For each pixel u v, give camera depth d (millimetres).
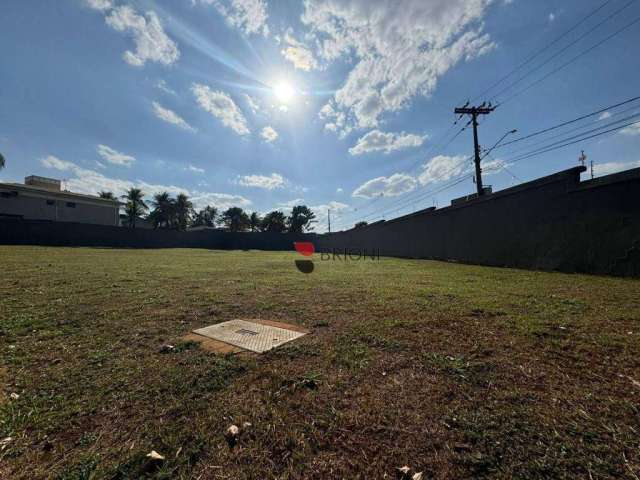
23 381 1959
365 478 1178
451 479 1153
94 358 2344
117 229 26000
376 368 2125
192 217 53188
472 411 1585
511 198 9945
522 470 1184
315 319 3451
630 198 6496
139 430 1466
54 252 15336
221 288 5609
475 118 13914
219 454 1305
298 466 1241
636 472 1160
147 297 4738
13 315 3605
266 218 47156
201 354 2414
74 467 1232
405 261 13875
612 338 2629
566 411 1568
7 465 1248
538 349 2420
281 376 2004
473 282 6121
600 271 7066
